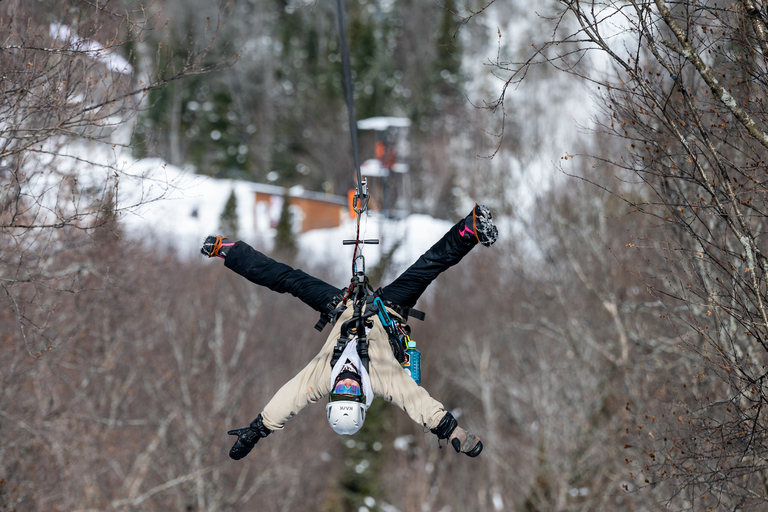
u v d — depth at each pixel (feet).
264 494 191.11
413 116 440.45
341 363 39.04
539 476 157.99
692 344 61.41
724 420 64.03
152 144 83.61
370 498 237.66
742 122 48.75
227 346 192.85
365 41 483.51
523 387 192.24
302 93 492.13
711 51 53.06
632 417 99.04
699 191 63.21
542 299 176.35
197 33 194.59
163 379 157.28
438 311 256.52
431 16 487.20
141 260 143.54
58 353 119.75
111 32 71.05
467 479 236.22
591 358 157.48
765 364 59.98
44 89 64.39
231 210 325.01
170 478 161.17
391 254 302.86
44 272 90.38
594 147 133.39
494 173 188.44
